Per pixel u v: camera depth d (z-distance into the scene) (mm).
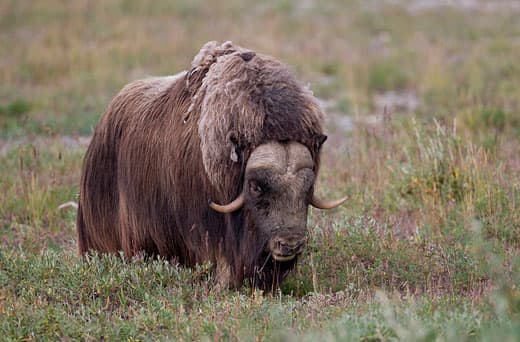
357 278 22703
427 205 29594
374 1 92000
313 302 19953
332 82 60219
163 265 23141
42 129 45188
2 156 39719
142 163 23312
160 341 18094
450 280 22203
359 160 35844
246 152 19984
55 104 54188
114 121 24719
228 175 20547
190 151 21812
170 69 64000
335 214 29781
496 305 16969
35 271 22672
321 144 20625
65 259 23828
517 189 29250
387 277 23047
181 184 22156
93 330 18844
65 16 82438
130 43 70875
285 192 19375
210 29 77625
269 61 21094
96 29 77438
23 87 60125
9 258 24109
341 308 19188
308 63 64312
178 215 22562
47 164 37062
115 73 62906
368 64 63594
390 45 71562
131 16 83438
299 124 19906
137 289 21422
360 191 31625
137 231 23766
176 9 86625
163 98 23641
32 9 83625
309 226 26281
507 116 44781
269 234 19656
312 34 76812
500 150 36312
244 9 88250
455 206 29359
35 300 20797
